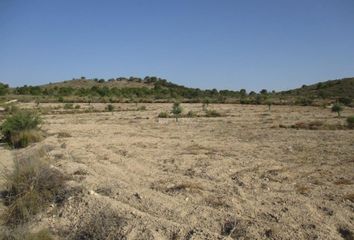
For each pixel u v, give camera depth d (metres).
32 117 22.23
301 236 7.98
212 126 31.36
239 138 23.30
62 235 8.73
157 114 46.34
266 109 57.28
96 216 9.10
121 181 12.16
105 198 10.13
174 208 9.63
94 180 12.12
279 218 8.99
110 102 77.06
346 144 20.36
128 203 10.09
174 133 26.09
